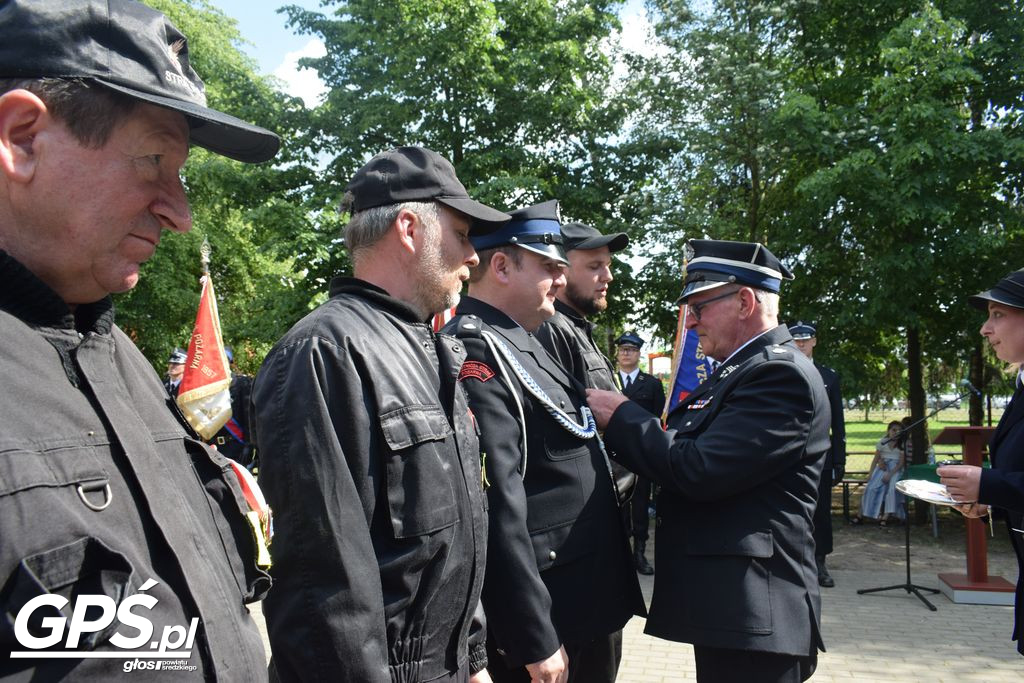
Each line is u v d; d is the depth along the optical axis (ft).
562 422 7.98
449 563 5.31
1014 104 28.96
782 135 29.84
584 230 13.44
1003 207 28.71
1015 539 9.29
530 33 41.60
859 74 31.99
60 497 2.66
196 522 3.42
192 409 21.84
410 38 38.40
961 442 19.07
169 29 3.42
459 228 6.10
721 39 31.94
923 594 21.11
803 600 8.26
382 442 5.03
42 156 2.96
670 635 8.43
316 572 4.58
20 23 2.92
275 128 41.75
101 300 3.33
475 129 40.52
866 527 31.32
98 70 3.00
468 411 6.16
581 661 8.80
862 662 15.87
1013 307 9.80
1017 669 15.43
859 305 29.76
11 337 2.80
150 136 3.21
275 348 5.21
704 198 35.47
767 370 8.50
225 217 59.00
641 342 26.45
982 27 28.96
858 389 31.63
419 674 5.13
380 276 5.89
